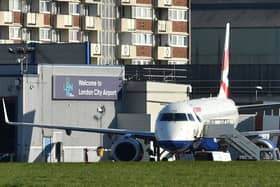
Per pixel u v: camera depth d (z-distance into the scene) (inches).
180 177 6643.7
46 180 6382.9
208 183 6176.2
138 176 6722.4
